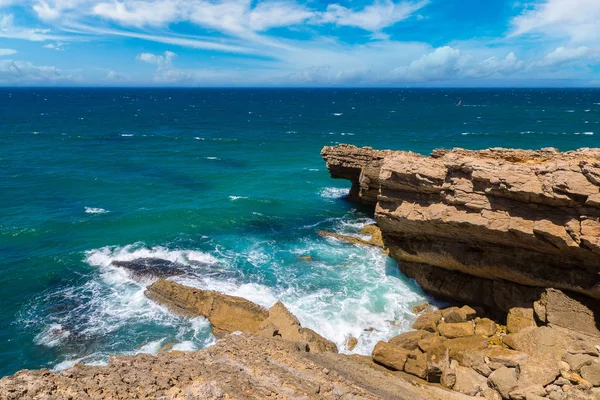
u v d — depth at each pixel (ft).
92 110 633.20
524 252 71.87
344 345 74.33
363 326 79.36
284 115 587.27
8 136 323.57
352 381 52.08
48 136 331.36
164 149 286.87
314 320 80.79
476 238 76.23
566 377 54.95
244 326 78.33
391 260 104.73
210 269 104.22
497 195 70.23
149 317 84.64
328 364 58.13
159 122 476.95
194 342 76.84
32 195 168.04
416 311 83.87
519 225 67.82
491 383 56.65
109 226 135.23
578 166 61.16
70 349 75.56
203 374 44.09
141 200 165.48
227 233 130.00
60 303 89.92
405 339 70.23
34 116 502.79
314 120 509.76
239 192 178.70
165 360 48.85
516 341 65.36
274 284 96.02
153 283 92.53
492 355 62.69
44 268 105.19
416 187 81.30
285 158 257.96
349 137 351.87
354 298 88.79
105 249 116.67
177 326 81.66
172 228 134.00
